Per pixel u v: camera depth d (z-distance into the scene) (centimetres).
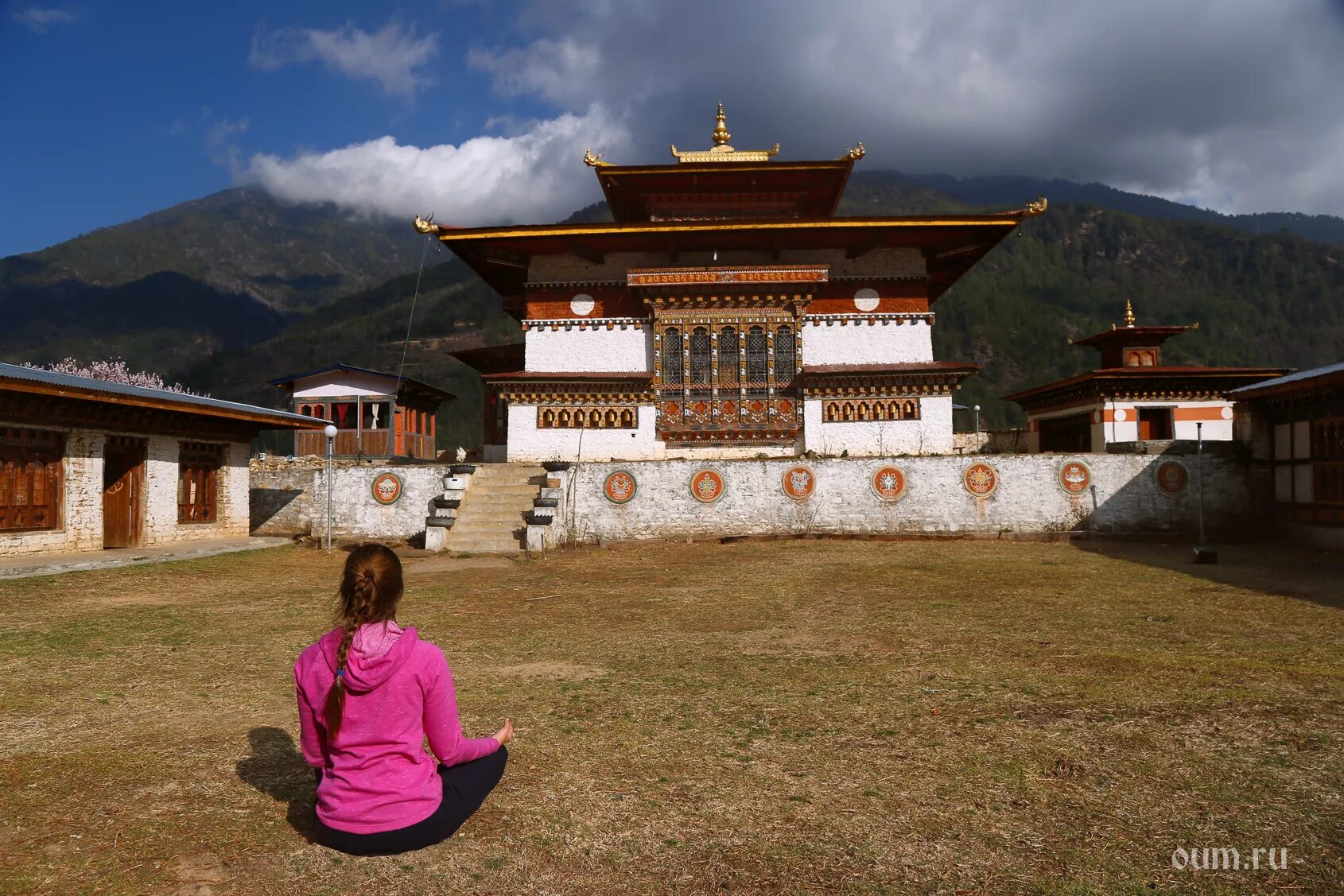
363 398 3184
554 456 2606
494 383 2623
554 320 2734
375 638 374
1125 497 2066
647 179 2830
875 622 1052
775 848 412
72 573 1474
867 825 440
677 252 2753
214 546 1884
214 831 428
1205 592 1264
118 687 747
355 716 372
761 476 2102
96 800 471
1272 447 2075
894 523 2084
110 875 378
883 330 2688
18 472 1552
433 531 1931
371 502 2170
